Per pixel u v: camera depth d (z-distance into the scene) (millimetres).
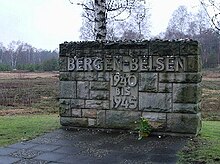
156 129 7691
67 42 8445
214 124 10078
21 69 61156
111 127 8141
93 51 8203
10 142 7070
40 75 46812
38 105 17688
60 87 8555
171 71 7574
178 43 7492
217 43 60125
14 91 24000
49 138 7438
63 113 8547
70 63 8422
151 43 7695
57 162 5754
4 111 14977
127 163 5676
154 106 7730
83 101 8367
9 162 5750
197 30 45969
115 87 8062
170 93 7609
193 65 7414
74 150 6477
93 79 8242
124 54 7930
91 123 8312
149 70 7746
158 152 6293
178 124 7570
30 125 8914
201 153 6105
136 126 7891
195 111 7457
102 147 6695
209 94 23359
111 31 23031
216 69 57312
